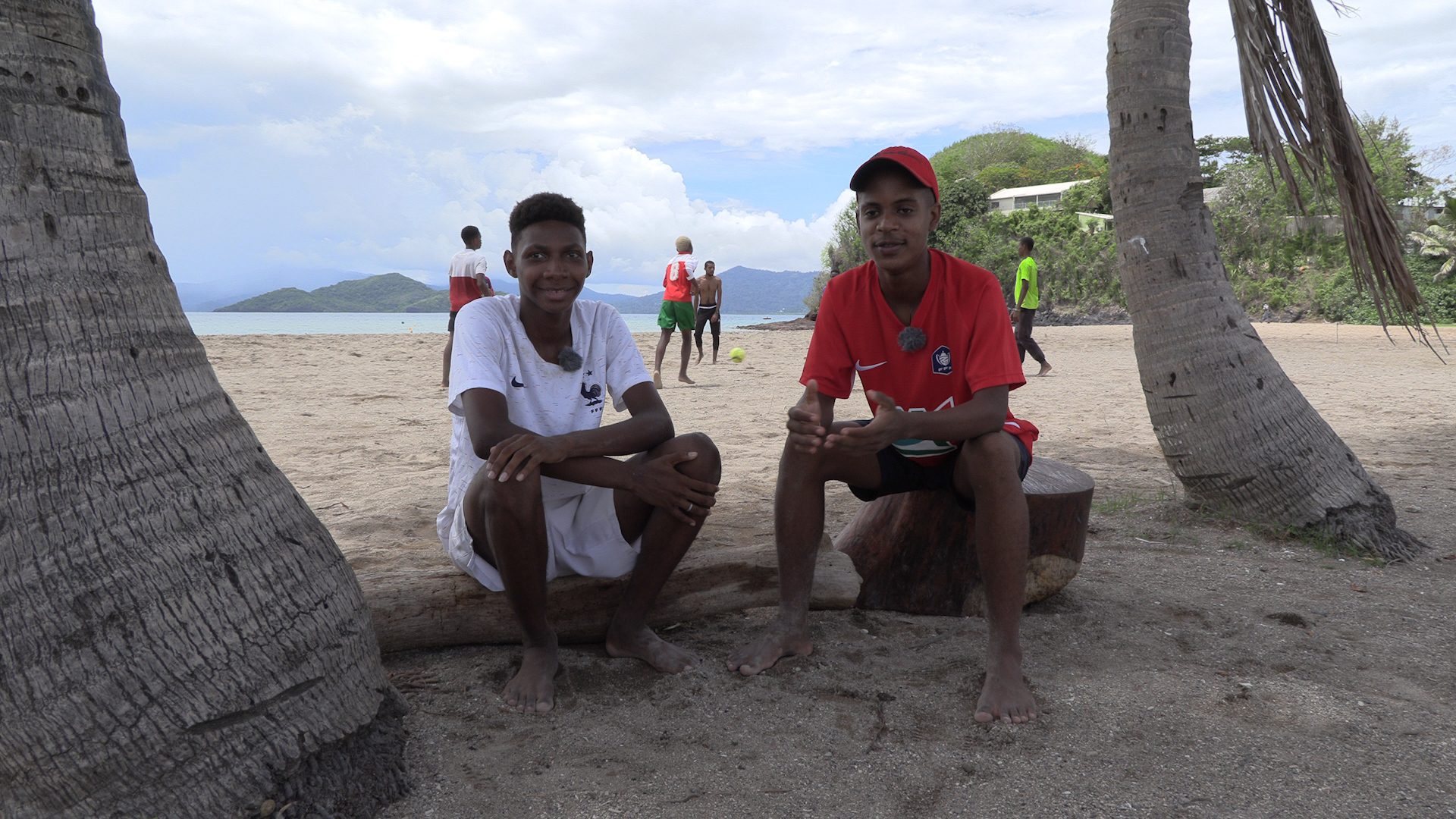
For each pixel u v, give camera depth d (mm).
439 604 2523
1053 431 6973
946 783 1891
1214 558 3641
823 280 55188
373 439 6500
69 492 1511
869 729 2150
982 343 2434
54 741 1453
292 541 1783
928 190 2480
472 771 1942
